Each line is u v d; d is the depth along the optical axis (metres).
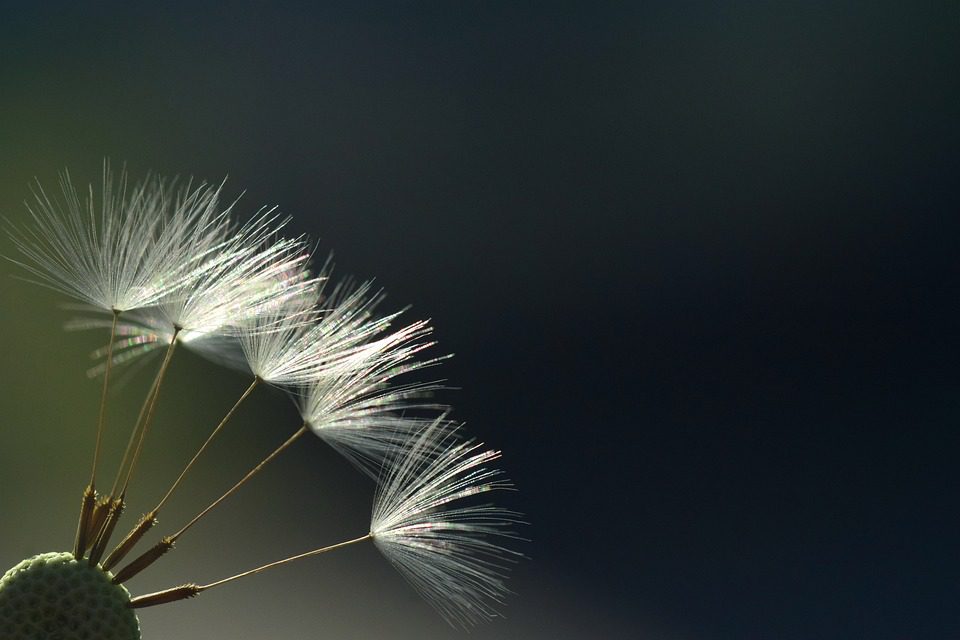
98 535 0.18
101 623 0.18
